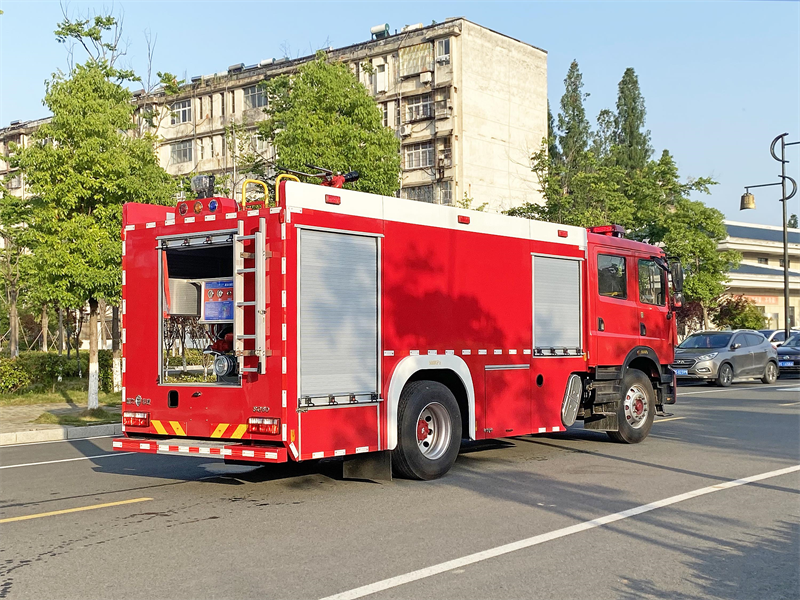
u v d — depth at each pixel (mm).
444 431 9383
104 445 13211
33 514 7629
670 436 13172
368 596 5082
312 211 8039
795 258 69250
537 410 10711
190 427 8438
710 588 5289
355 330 8414
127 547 6367
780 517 7312
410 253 9055
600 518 7258
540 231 10898
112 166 16859
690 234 40469
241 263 8008
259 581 5414
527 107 54250
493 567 5719
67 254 16438
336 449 8164
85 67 17906
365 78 52906
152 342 8836
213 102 57156
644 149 71562
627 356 12172
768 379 27172
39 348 50625
